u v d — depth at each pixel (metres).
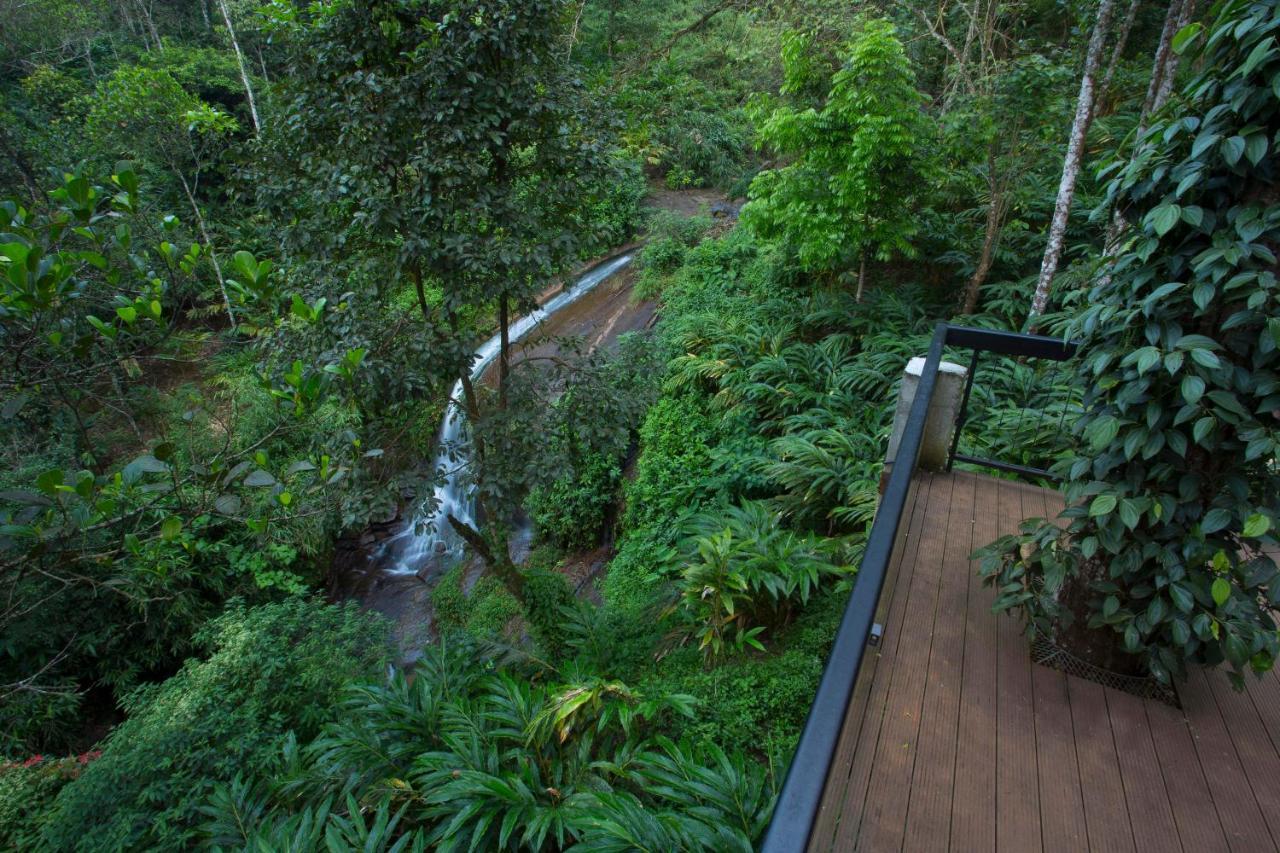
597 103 5.22
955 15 11.34
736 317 9.55
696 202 15.97
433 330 4.82
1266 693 2.14
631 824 2.60
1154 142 1.85
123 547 2.24
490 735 3.68
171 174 11.30
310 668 4.98
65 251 1.89
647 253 12.92
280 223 5.04
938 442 3.49
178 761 4.19
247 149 4.99
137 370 2.31
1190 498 1.83
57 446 6.60
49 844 3.93
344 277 4.89
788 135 7.48
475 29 4.35
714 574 4.38
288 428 2.30
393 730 3.99
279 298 4.48
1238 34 1.51
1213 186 1.68
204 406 2.53
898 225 7.69
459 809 3.17
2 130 9.09
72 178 1.93
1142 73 10.27
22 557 1.92
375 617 5.73
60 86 11.52
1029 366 6.42
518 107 4.59
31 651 6.64
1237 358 1.76
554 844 3.09
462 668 4.69
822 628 4.16
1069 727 2.02
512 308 5.62
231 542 8.17
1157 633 2.05
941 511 3.21
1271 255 1.58
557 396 7.01
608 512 8.30
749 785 2.86
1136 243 1.94
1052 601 2.10
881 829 1.70
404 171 4.70
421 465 5.40
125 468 1.91
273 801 3.89
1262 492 1.83
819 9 9.20
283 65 4.95
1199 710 2.08
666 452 7.90
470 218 4.75
